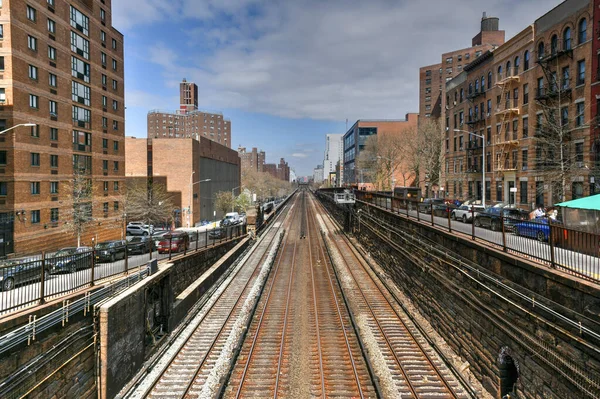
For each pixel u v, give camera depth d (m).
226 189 88.25
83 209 34.50
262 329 14.88
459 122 50.81
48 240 33.03
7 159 29.12
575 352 7.75
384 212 26.61
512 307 9.95
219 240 28.58
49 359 8.34
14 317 7.70
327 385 10.59
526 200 34.69
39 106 32.19
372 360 12.08
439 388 10.48
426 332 14.33
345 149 155.62
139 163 60.97
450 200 43.84
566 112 29.34
